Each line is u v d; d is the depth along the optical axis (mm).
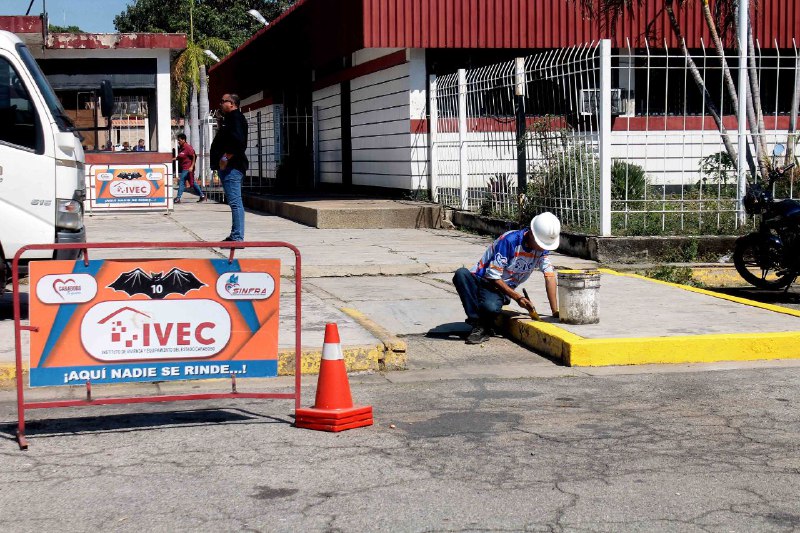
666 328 8547
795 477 5156
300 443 5812
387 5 19531
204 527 4469
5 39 8898
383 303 10281
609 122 13133
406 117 20328
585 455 5547
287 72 27641
